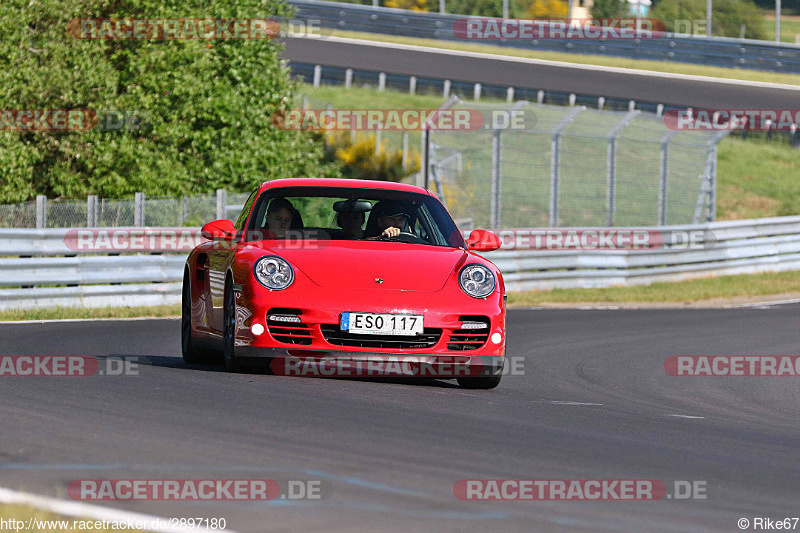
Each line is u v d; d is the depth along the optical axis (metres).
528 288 75.31
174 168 80.31
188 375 27.12
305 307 26.08
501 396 27.28
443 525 13.61
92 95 76.06
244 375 27.33
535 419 23.17
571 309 64.19
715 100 142.00
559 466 17.77
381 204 30.33
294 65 145.75
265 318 26.25
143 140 79.38
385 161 113.94
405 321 26.28
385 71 145.50
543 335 48.25
